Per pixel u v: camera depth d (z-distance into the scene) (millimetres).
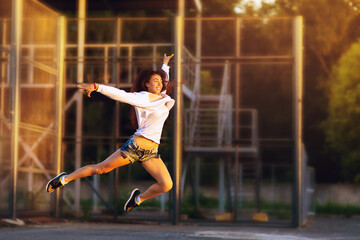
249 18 17109
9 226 15000
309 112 48469
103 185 30391
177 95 16984
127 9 23062
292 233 15195
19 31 16031
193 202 26641
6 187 20016
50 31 18406
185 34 45719
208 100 24328
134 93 7398
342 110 41844
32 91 17750
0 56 17281
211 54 46625
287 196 37594
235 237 13695
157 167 7531
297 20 16922
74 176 7336
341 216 26828
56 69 18391
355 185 38031
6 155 16734
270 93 49031
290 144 17062
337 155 46094
